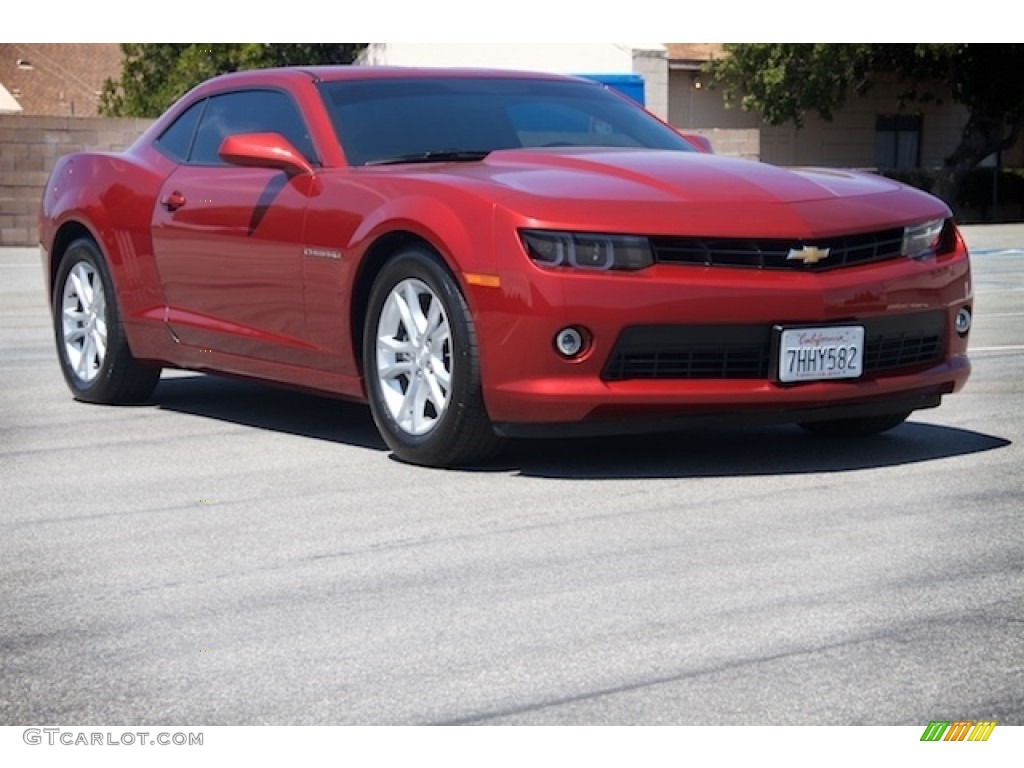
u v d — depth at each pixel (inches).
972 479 182.1
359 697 111.3
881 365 192.9
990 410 233.0
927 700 108.4
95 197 252.1
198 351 233.6
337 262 202.8
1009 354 299.7
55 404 258.2
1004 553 147.3
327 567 147.3
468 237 184.1
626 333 179.3
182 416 243.4
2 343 343.6
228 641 124.9
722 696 109.8
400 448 197.0
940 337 197.6
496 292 181.5
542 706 108.7
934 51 1163.9
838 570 142.0
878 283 188.1
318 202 207.5
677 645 121.0
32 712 110.1
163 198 239.0
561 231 179.2
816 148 1301.7
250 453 209.2
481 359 184.2
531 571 144.0
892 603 131.1
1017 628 123.7
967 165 1248.8
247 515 170.4
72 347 261.0
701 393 181.3
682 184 189.9
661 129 234.2
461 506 172.4
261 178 221.0
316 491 182.5
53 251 263.3
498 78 234.5
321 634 126.1
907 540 152.8
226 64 1350.9
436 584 140.3
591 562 146.7
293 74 231.0
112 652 122.8
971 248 730.8
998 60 1196.5
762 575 140.7
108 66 2367.1
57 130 760.3
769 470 189.6
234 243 222.2
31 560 152.6
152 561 151.3
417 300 193.2
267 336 218.8
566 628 126.0
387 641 123.9
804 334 183.8
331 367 208.7
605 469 191.5
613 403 179.6
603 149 215.3
